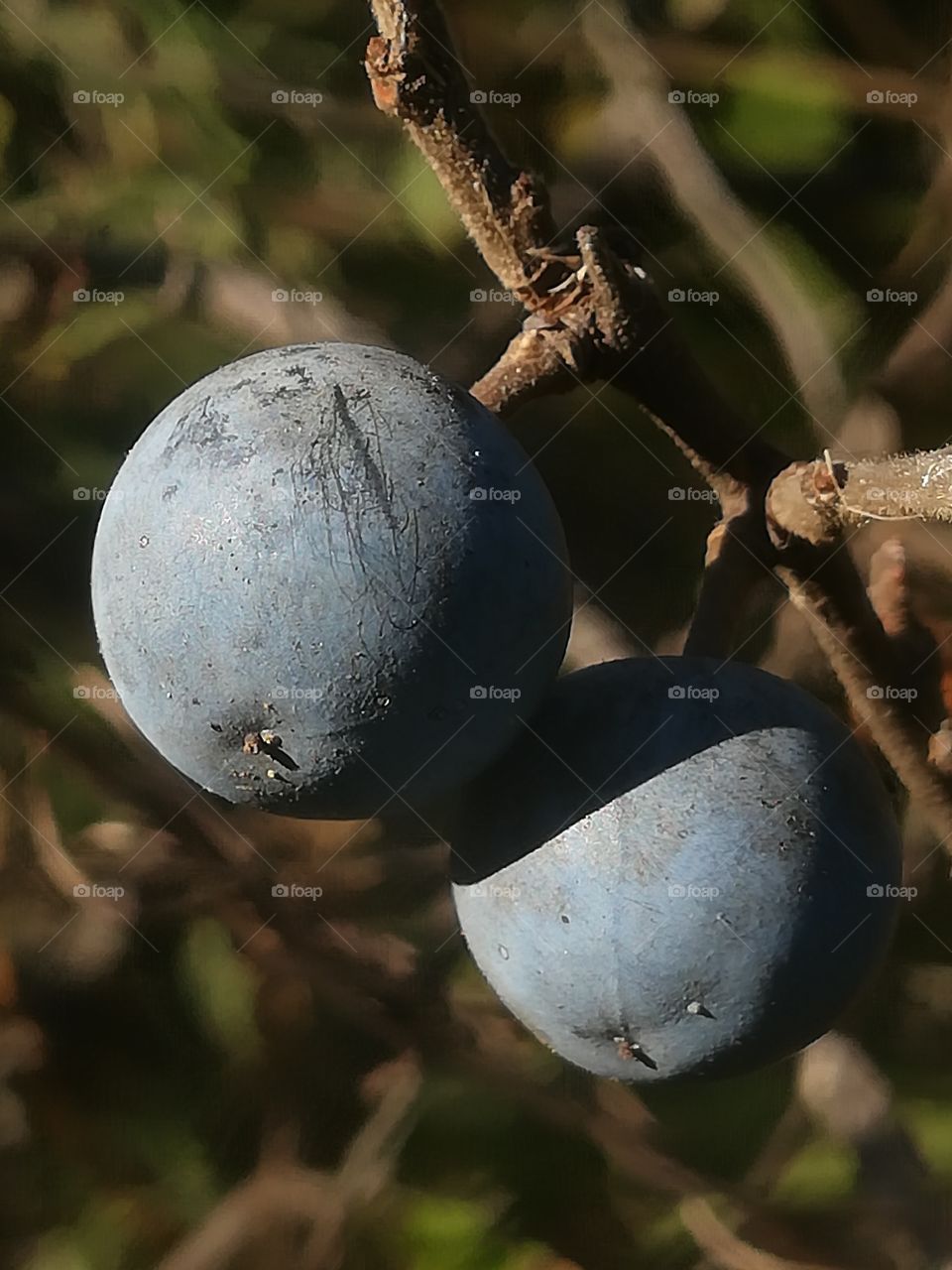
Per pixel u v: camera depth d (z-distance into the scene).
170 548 0.10
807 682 0.13
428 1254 0.13
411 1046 0.13
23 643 0.13
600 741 0.10
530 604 0.10
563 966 0.10
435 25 0.10
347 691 0.10
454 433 0.10
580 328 0.10
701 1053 0.10
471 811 0.10
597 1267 0.13
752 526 0.10
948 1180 0.13
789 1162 0.13
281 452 0.10
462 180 0.10
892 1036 0.13
